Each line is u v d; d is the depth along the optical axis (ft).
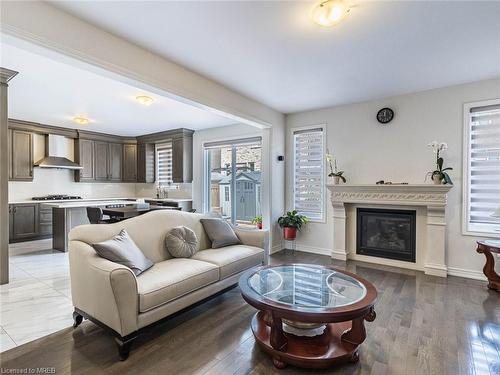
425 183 12.42
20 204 18.21
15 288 10.07
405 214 12.89
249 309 8.75
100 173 23.13
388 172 13.32
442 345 6.72
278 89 12.24
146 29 7.59
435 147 11.77
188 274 7.79
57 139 20.72
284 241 16.69
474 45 8.41
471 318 8.05
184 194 22.31
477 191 11.54
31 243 17.78
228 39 8.11
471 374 5.72
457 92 11.73
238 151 19.45
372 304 5.89
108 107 14.94
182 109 15.21
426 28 7.51
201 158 21.08
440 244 11.70
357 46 8.49
